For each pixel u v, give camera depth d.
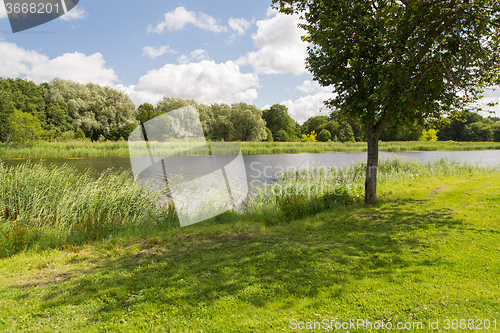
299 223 6.88
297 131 88.88
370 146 8.16
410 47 6.18
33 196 7.46
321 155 31.11
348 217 6.85
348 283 3.47
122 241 5.77
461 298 2.97
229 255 4.68
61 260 4.78
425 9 6.07
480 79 6.66
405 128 8.19
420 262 3.98
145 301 3.26
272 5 8.15
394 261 4.09
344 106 7.50
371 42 6.76
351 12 6.88
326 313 2.84
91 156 25.86
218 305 3.09
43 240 5.76
